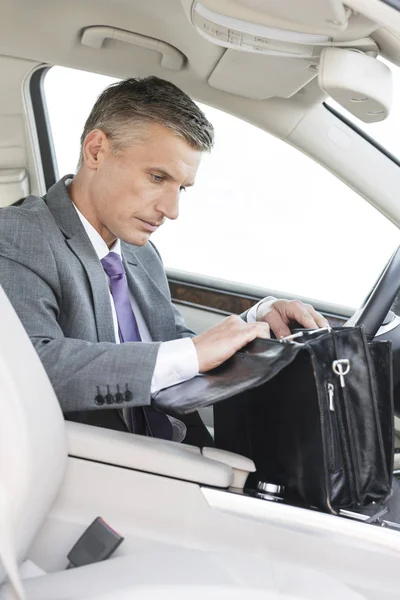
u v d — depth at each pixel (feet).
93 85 8.70
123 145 5.09
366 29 4.69
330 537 3.90
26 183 8.95
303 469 4.13
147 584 3.34
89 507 3.92
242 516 3.92
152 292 6.04
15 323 3.43
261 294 9.20
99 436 3.96
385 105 5.23
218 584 3.47
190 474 3.97
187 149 5.08
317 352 4.00
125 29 6.44
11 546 3.09
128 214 5.20
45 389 3.45
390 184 7.79
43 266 4.89
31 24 6.68
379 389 4.29
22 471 3.19
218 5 4.58
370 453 4.17
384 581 3.89
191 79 7.07
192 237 9.27
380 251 8.52
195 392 4.05
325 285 9.04
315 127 7.47
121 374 4.30
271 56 5.95
